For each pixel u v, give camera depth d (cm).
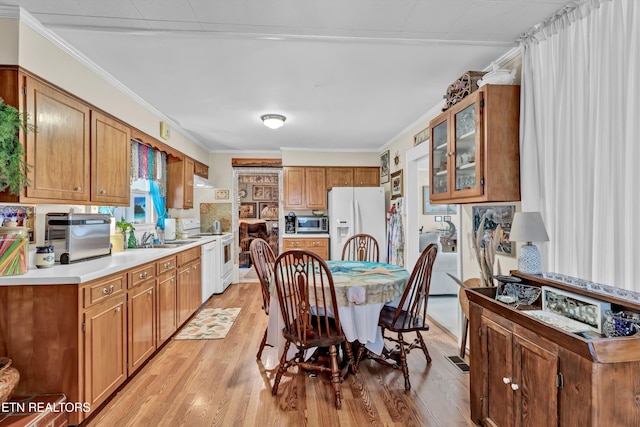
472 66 270
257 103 355
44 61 213
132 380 252
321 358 285
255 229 839
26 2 186
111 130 290
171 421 203
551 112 204
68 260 233
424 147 402
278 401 225
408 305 252
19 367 190
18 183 191
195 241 442
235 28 213
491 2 188
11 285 189
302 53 247
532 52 217
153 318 290
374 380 253
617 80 163
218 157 607
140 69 271
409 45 235
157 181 427
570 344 126
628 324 130
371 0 185
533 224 190
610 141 166
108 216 283
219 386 244
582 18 182
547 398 140
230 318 400
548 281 176
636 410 120
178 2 186
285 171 588
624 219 161
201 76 286
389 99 345
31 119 202
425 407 218
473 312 199
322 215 605
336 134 493
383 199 560
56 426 182
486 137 219
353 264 329
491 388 181
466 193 238
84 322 196
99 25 208
